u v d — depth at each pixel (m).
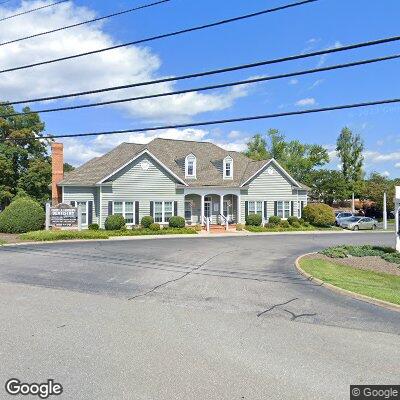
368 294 12.06
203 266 17.39
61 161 38.47
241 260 19.47
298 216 44.53
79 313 9.79
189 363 6.88
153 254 21.03
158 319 9.42
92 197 35.25
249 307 10.73
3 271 15.55
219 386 6.04
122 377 6.27
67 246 24.38
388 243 29.75
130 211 35.59
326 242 30.05
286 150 77.94
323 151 76.44
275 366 6.83
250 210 41.50
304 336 8.45
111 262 18.09
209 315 9.87
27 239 26.83
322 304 11.20
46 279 14.04
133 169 35.66
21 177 48.00
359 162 73.50
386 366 6.91
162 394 5.74
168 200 37.25
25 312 9.80
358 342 8.12
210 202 41.44
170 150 43.12
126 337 8.11
